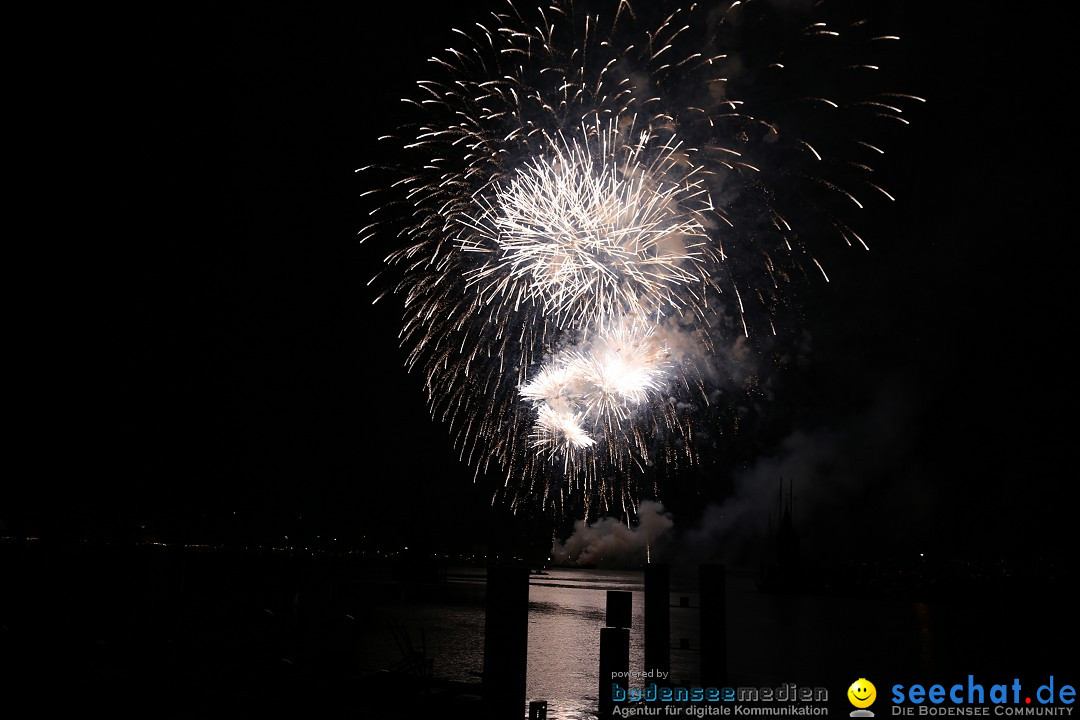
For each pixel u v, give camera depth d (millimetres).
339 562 113375
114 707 15406
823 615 71438
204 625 28797
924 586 100062
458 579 115500
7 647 18438
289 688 17375
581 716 19266
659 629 19562
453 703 16297
